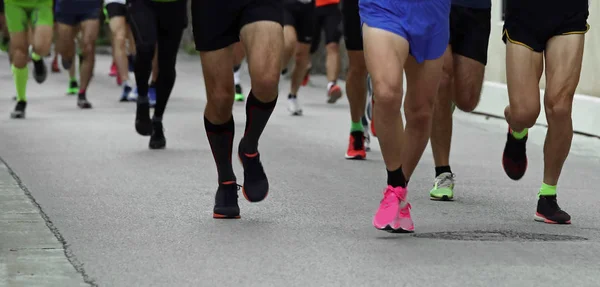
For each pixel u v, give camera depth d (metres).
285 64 28.98
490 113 31.45
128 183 18.88
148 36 22.44
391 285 11.45
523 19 15.27
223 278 11.83
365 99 22.33
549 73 15.27
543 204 15.50
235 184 15.65
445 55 16.94
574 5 15.08
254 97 14.81
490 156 23.41
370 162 22.19
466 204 17.12
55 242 13.80
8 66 54.22
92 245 13.62
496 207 16.84
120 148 23.73
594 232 14.77
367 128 24.05
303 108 34.03
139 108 23.31
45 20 29.80
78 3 32.84
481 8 16.73
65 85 42.44
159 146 23.67
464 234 14.41
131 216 15.69
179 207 16.45
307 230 14.62
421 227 14.94
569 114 15.19
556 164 15.41
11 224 15.05
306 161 22.08
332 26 34.75
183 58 58.12
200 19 14.80
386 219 14.17
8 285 11.55
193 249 13.35
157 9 22.56
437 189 17.58
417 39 13.86
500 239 14.07
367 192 18.20
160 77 23.14
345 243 13.70
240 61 36.28
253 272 12.09
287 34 28.80
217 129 15.40
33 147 23.80
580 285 11.49
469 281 11.62
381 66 13.62
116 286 11.52
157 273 12.09
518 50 15.32
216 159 15.56
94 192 17.88
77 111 32.34
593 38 27.33
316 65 48.09
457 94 17.08
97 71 49.47
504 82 31.44
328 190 18.34
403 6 13.72
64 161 21.59
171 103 35.16
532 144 25.78
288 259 12.74
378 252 13.12
